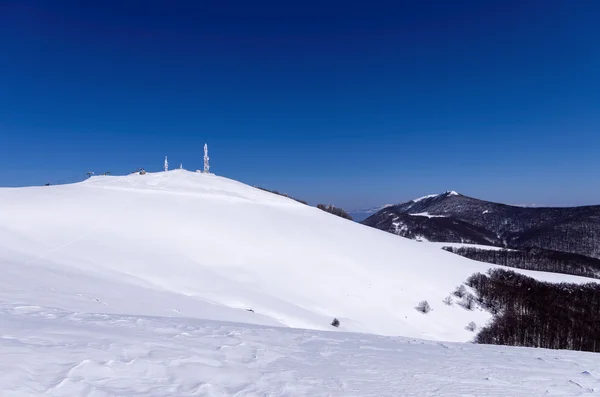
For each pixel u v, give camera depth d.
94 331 8.22
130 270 29.81
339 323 30.67
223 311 21.38
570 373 9.26
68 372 5.58
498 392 7.51
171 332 9.38
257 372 7.22
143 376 6.07
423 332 35.84
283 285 36.59
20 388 4.77
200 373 6.62
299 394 6.36
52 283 18.02
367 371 8.16
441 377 8.20
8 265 20.56
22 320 8.43
